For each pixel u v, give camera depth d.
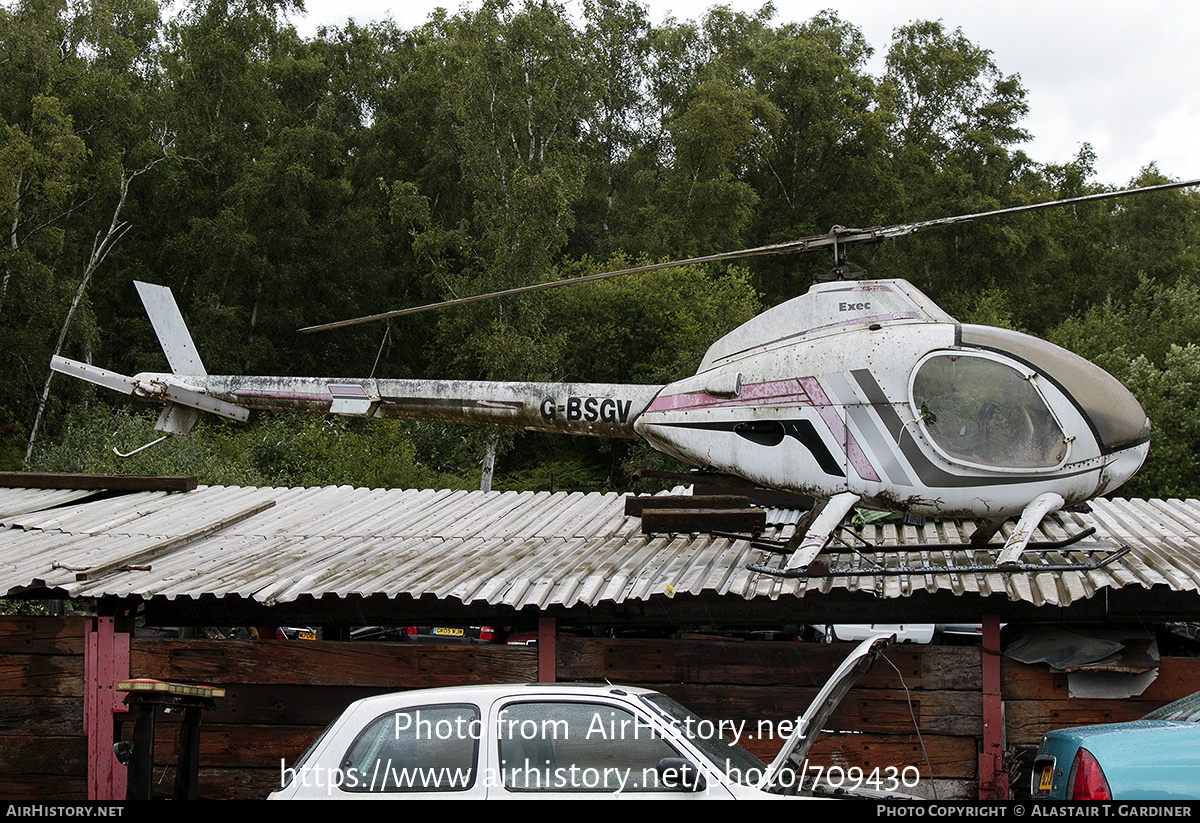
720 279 33.53
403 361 35.06
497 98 26.45
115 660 8.19
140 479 11.86
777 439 8.16
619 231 41.34
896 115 41.59
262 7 36.28
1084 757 4.75
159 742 8.07
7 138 25.98
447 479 26.67
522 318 24.77
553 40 26.95
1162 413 24.53
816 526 7.64
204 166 33.88
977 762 7.50
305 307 33.62
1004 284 40.91
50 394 27.11
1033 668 7.59
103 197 29.77
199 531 9.79
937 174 41.31
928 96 44.75
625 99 45.22
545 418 8.94
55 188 25.80
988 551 8.11
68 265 29.91
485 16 26.70
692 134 37.75
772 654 7.84
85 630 8.28
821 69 42.00
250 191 31.47
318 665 8.09
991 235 39.09
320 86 35.69
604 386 8.86
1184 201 47.97
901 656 7.68
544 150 26.67
